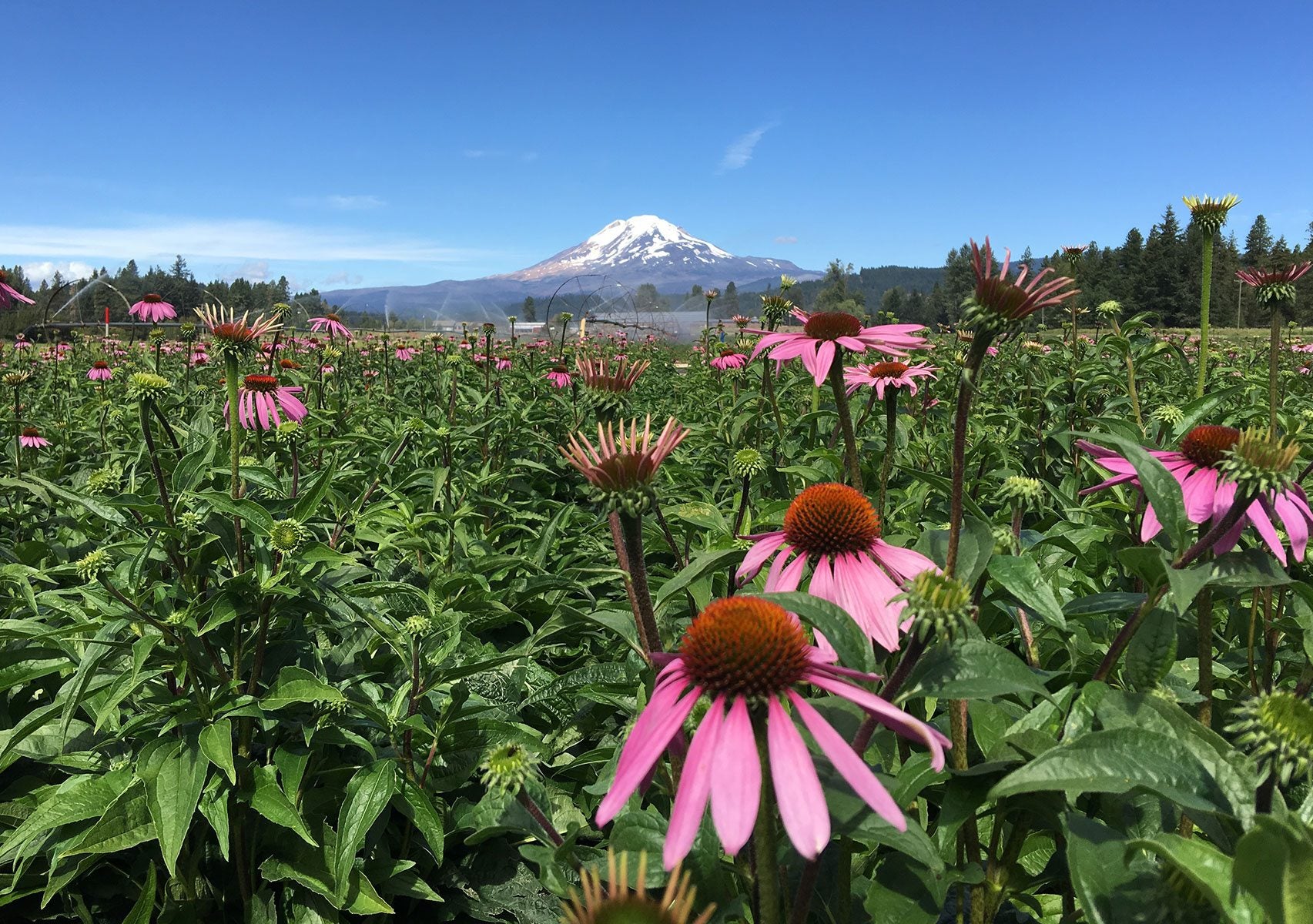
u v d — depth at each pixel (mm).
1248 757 1602
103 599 2939
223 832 2650
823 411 5473
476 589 4328
